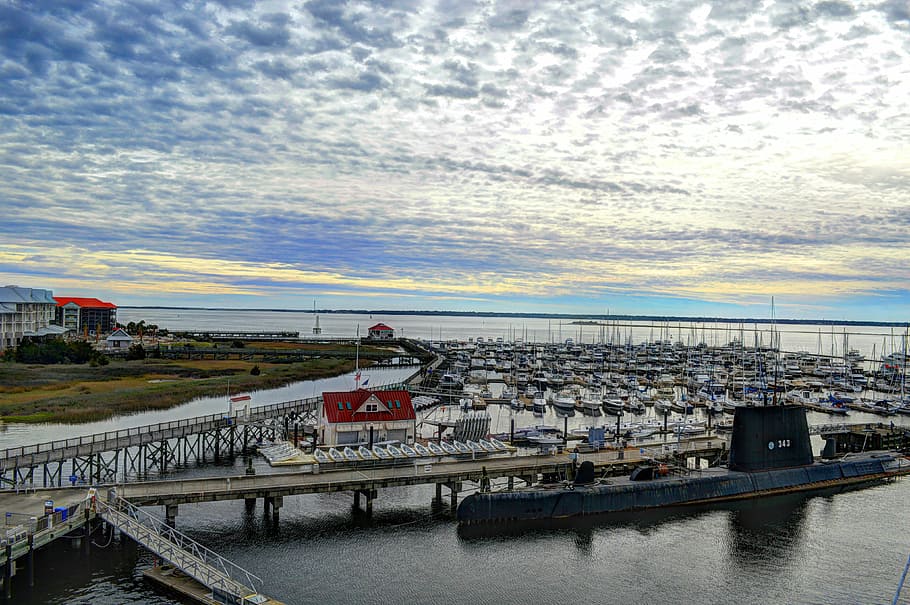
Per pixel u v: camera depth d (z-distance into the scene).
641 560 49.41
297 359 186.62
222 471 69.50
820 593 44.53
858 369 186.38
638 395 135.50
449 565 47.69
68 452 61.12
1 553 38.50
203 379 137.12
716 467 69.12
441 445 72.31
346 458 65.75
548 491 57.28
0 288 167.38
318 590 43.34
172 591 40.91
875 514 60.41
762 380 145.62
